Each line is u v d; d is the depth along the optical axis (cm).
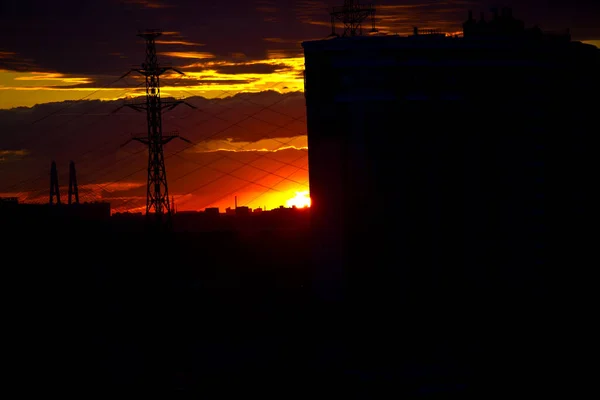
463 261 18638
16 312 16875
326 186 18438
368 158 18238
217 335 16912
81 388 13538
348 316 17812
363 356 15388
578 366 14600
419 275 18188
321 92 18625
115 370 14525
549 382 13775
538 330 17262
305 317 17962
